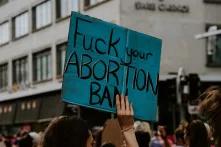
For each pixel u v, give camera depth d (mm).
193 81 21516
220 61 37000
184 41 36500
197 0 36875
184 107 29391
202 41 36750
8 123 50312
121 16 35531
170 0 36281
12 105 50188
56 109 41812
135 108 5992
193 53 36562
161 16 36094
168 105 35062
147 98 6078
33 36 47312
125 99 4816
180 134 11898
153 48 6184
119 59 5953
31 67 47438
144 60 6117
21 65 49594
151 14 35906
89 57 5781
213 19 37094
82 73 5723
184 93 21516
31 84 46719
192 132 6758
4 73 52906
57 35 43656
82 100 5707
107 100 5840
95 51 5824
